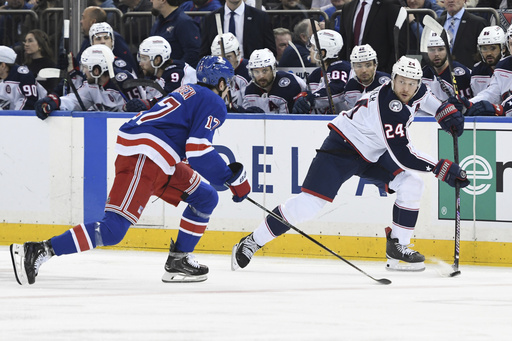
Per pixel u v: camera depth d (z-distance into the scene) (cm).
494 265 2022
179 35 2552
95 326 1097
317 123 2105
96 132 2216
